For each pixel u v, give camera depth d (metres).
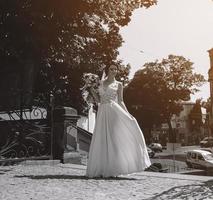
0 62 18.41
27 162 10.48
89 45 21.55
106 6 18.47
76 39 20.19
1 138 11.55
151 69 77.38
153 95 76.19
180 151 59.81
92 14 18.41
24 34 16.70
